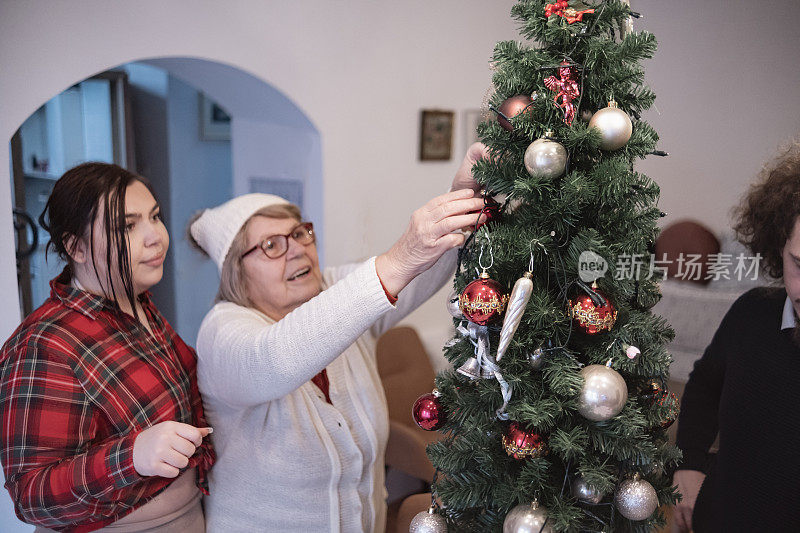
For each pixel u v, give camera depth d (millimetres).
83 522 1107
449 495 835
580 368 754
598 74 755
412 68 3000
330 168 2805
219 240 1405
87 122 3389
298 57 2633
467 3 3121
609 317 715
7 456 1057
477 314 731
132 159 3461
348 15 2752
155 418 1173
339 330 990
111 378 1129
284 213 1424
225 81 2746
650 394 807
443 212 864
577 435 734
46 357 1079
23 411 1055
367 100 2879
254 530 1291
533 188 720
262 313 1404
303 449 1283
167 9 2260
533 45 834
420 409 885
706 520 975
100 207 1151
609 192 695
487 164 792
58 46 2035
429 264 920
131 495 1112
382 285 966
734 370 928
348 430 1343
